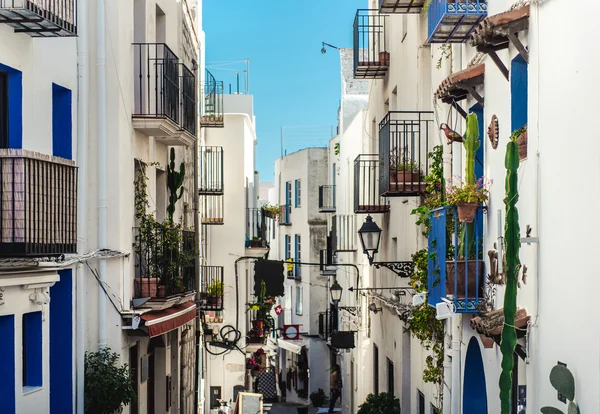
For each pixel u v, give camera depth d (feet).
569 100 24.12
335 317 116.26
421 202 54.39
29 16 33.37
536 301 26.96
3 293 33.17
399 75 64.13
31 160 32.60
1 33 33.88
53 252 34.50
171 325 50.75
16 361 34.14
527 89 29.96
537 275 26.89
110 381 44.21
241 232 101.86
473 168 36.88
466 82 36.83
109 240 47.03
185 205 73.15
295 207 151.23
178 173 61.57
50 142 38.93
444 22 37.32
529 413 27.71
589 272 22.56
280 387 158.92
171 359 65.36
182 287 53.52
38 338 36.50
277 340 145.89
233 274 101.35
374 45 72.38
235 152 102.99
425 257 45.70
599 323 21.80
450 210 38.01
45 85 38.52
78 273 43.70
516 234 28.14
